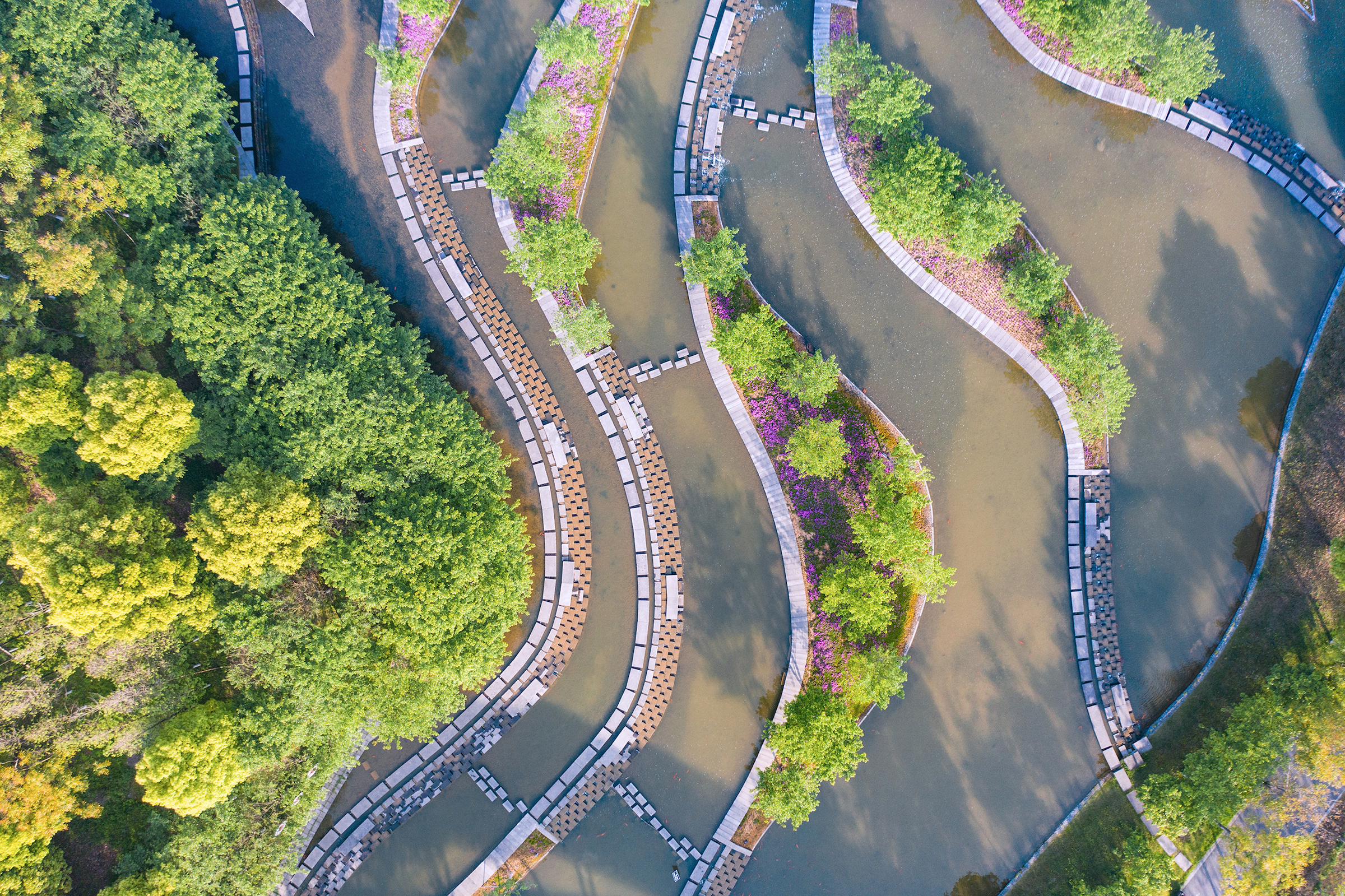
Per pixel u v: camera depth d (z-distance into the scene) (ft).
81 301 123.34
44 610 125.08
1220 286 152.87
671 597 156.66
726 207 154.40
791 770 138.72
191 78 130.62
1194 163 151.12
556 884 155.94
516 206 152.15
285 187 137.59
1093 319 143.74
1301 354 152.35
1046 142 152.46
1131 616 155.53
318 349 131.75
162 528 124.57
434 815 155.84
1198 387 154.10
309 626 130.62
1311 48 148.66
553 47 137.08
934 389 155.12
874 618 138.62
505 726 156.76
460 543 131.03
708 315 153.58
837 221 153.28
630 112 153.48
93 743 127.03
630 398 155.94
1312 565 150.51
